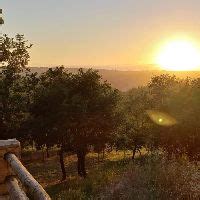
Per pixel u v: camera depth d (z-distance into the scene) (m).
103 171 14.83
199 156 31.84
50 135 38.97
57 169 53.59
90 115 38.81
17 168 4.98
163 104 34.75
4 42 40.00
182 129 32.75
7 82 40.78
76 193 12.77
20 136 40.28
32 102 41.66
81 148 41.12
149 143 36.06
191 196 9.09
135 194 9.44
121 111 43.66
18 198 4.30
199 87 34.41
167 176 9.92
